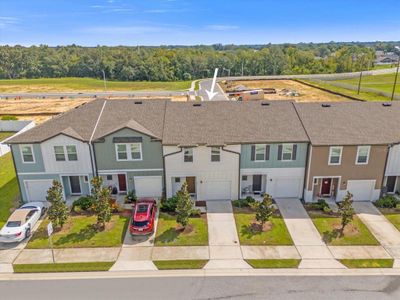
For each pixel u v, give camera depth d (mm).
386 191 26938
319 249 20172
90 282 17406
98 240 21141
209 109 28562
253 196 26984
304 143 25172
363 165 25406
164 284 17203
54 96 86375
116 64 145250
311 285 17062
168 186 26266
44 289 16938
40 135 25312
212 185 26234
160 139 25312
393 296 16297
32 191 26453
